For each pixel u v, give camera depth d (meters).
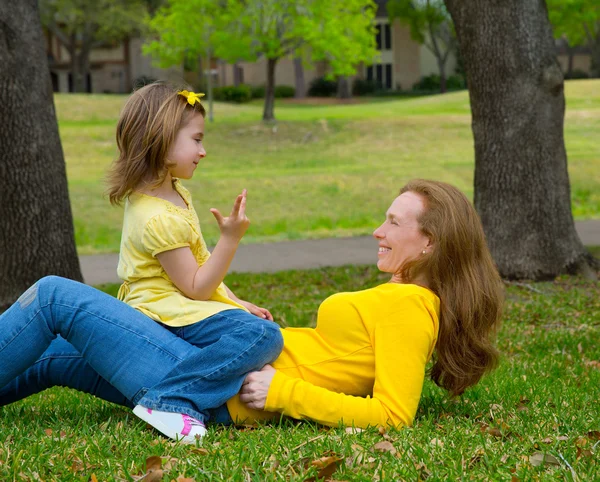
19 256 7.46
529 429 3.16
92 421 3.29
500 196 9.04
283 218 16.39
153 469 2.62
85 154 23.06
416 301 2.97
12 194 7.43
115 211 16.27
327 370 3.07
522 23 8.79
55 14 42.47
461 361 3.14
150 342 2.97
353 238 14.03
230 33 25.28
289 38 25.92
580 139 24.42
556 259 9.00
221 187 18.42
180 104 3.04
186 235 2.99
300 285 9.30
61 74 51.44
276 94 47.62
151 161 3.02
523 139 8.92
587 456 2.78
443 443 2.91
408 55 50.78
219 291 3.21
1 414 3.44
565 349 5.61
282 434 2.94
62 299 2.97
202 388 2.95
